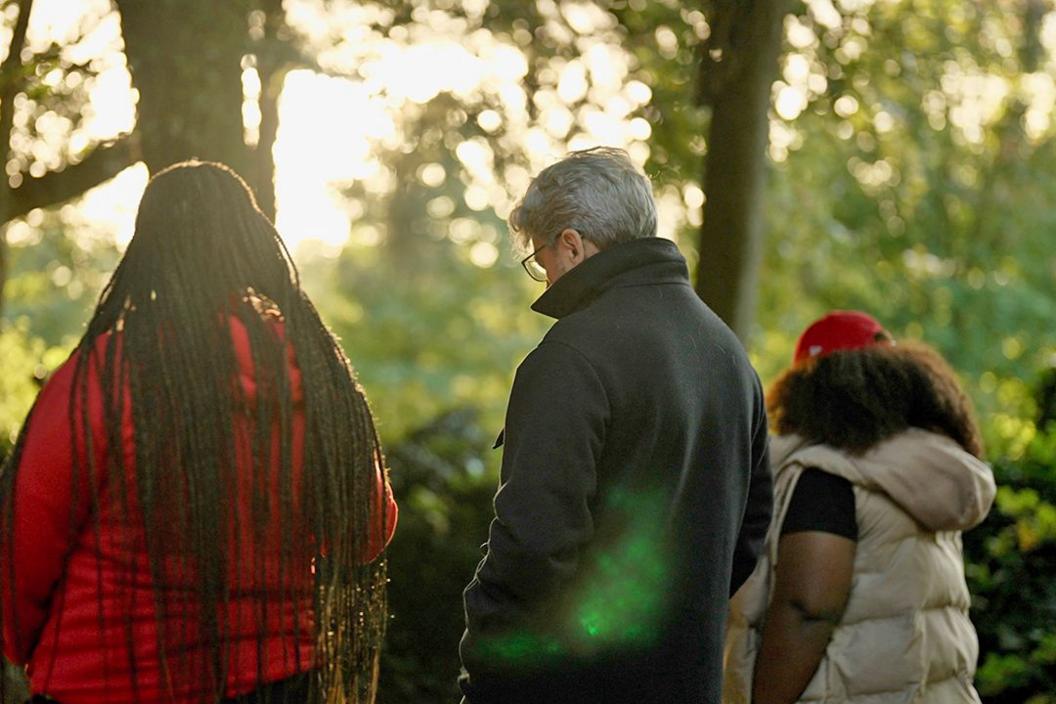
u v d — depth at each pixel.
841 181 9.91
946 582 3.22
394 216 23.66
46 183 5.79
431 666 6.43
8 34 4.60
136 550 2.20
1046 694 4.13
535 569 2.51
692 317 2.78
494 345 25.44
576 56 6.03
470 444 10.41
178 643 2.21
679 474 2.67
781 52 5.38
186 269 2.33
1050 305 12.60
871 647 3.13
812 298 11.26
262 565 2.29
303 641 2.35
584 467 2.54
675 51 6.04
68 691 2.19
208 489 2.22
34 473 2.17
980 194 11.62
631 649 2.63
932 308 12.30
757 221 4.99
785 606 3.13
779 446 3.29
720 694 2.75
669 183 6.31
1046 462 4.75
